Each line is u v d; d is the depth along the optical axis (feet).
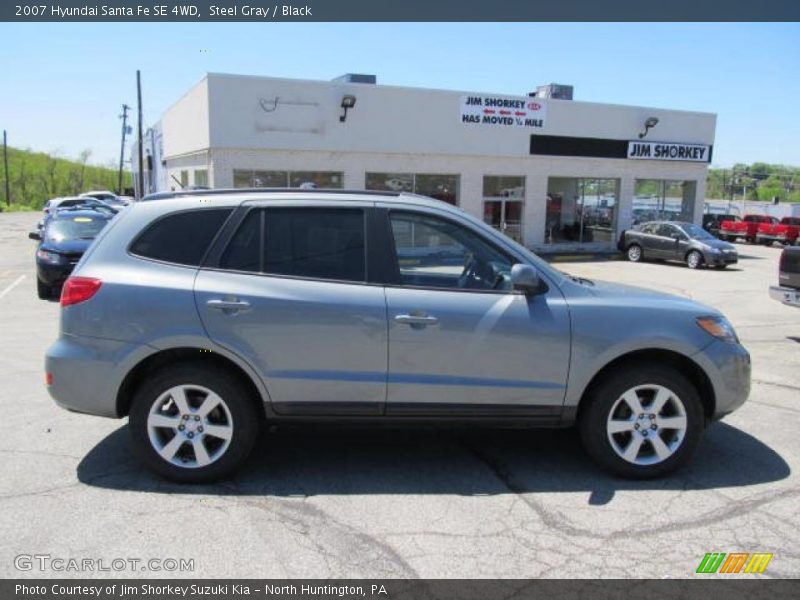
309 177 70.23
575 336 13.64
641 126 85.10
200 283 13.33
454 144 75.77
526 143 79.25
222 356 13.52
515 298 13.76
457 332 13.47
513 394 13.71
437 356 13.52
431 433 16.85
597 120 82.64
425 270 13.89
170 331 13.15
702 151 88.58
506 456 15.38
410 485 13.73
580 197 84.69
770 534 11.80
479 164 77.92
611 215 86.84
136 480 13.73
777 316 38.91
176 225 13.79
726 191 247.70
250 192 14.16
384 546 11.23
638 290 15.31
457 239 14.06
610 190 86.12
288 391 13.43
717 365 14.03
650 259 78.28
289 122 68.18
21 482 13.55
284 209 13.87
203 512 12.37
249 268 13.60
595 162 83.97
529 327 13.57
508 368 13.64
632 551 11.17
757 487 13.80
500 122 77.56
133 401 13.44
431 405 13.67
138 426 13.43
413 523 12.07
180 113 88.28
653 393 14.10
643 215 88.58
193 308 13.16
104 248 13.74
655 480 14.12
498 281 14.02
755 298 47.70
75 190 316.40
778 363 25.85
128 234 13.78
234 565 10.59
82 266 13.66
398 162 73.87
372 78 75.66
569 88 86.17
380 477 14.11
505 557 10.93
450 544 11.32
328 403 13.55
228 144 66.08
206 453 13.56
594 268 70.64
